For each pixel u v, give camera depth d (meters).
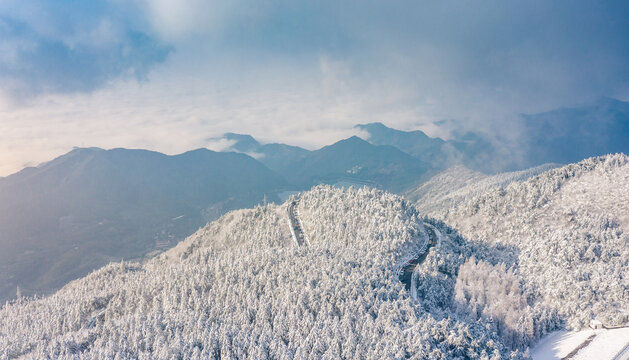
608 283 194.62
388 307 169.25
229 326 171.00
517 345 176.25
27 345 193.12
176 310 193.75
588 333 174.50
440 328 155.12
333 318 171.00
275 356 153.38
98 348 171.38
